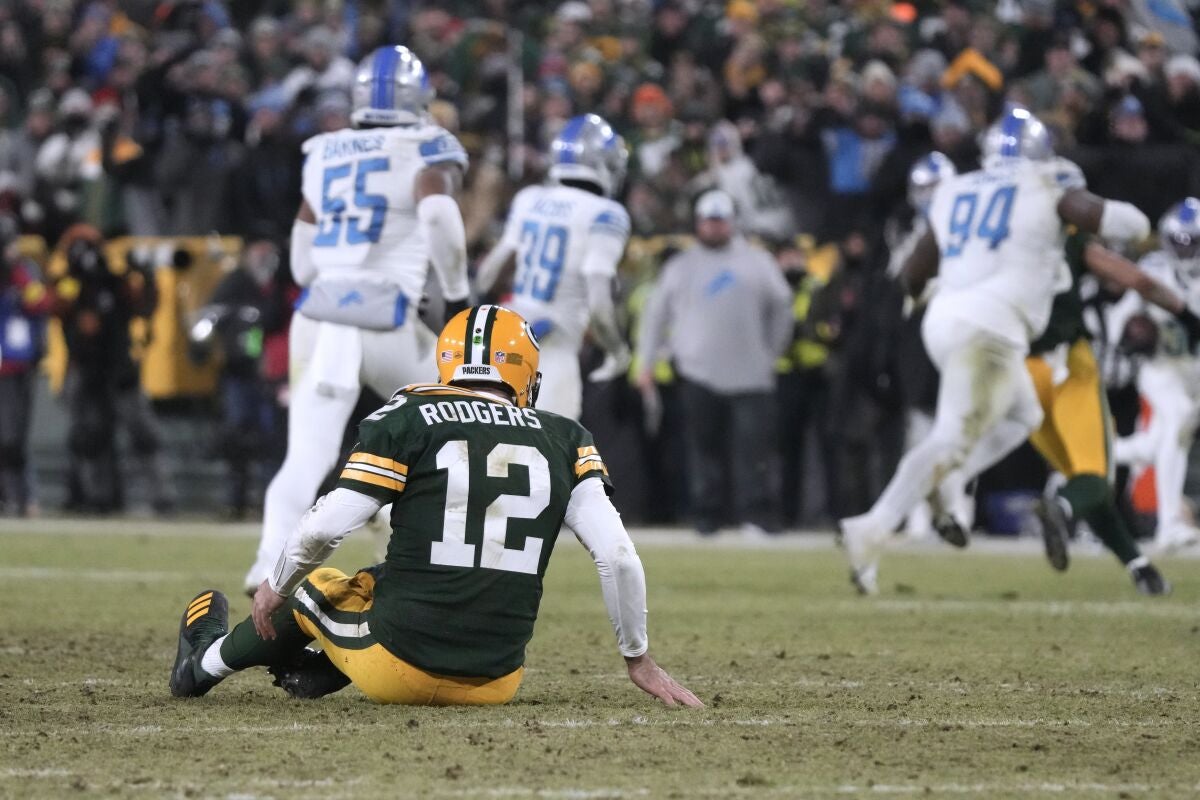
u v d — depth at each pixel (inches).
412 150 1328.7
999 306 1553.9
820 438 2598.4
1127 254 2150.6
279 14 3580.2
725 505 2662.4
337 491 820.6
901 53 2802.7
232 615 1309.1
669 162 2694.4
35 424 2935.5
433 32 3107.8
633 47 3129.9
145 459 2770.7
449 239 1300.4
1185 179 2420.0
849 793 671.8
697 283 2393.0
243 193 2760.8
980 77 2591.0
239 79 2903.5
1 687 944.9
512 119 2898.6
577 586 1657.2
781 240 2561.5
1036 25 2765.7
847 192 2578.7
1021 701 930.7
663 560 2016.5
